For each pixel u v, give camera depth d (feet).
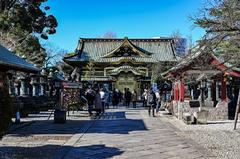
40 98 109.29
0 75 33.32
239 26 33.27
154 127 62.95
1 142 45.09
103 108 96.73
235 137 50.11
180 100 77.46
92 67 189.78
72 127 62.54
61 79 94.22
